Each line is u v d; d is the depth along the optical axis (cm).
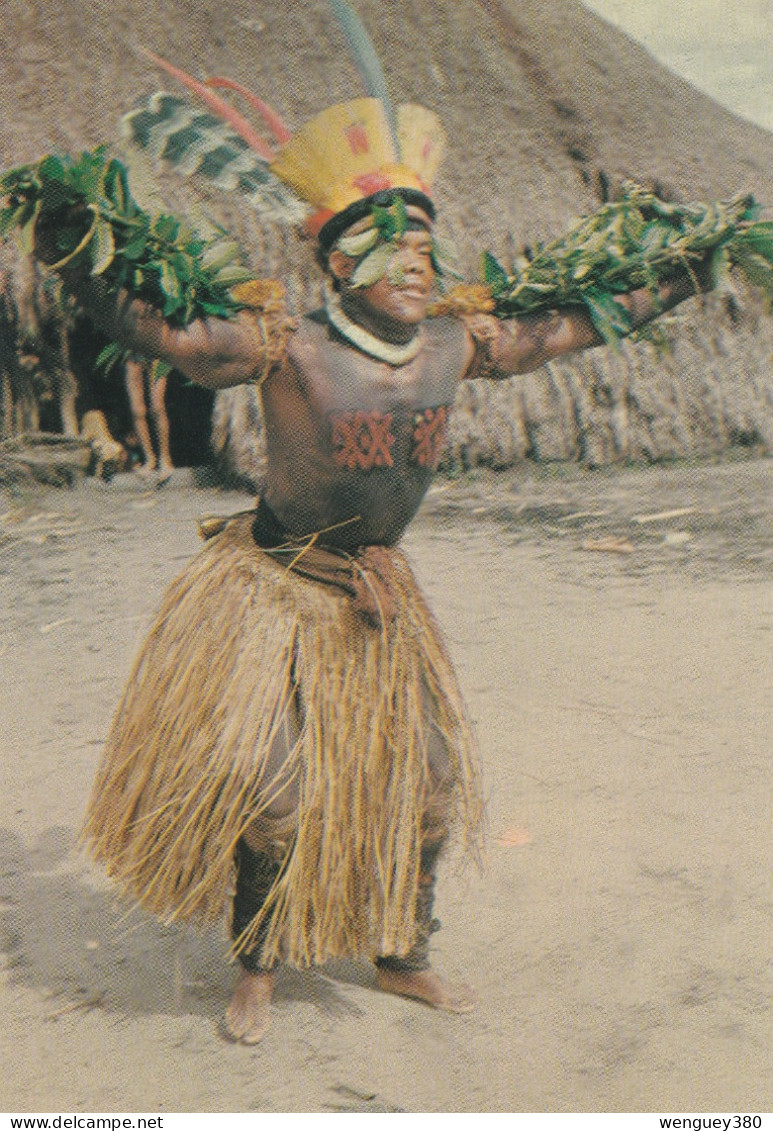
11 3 1020
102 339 988
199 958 339
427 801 302
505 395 959
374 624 297
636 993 316
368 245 277
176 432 1041
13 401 971
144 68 1013
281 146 283
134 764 303
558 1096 283
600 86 1111
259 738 285
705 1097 280
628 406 976
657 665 527
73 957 340
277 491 298
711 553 696
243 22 1052
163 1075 293
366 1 1086
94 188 259
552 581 659
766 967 324
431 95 1054
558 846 385
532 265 324
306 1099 283
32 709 503
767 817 398
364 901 296
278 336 281
